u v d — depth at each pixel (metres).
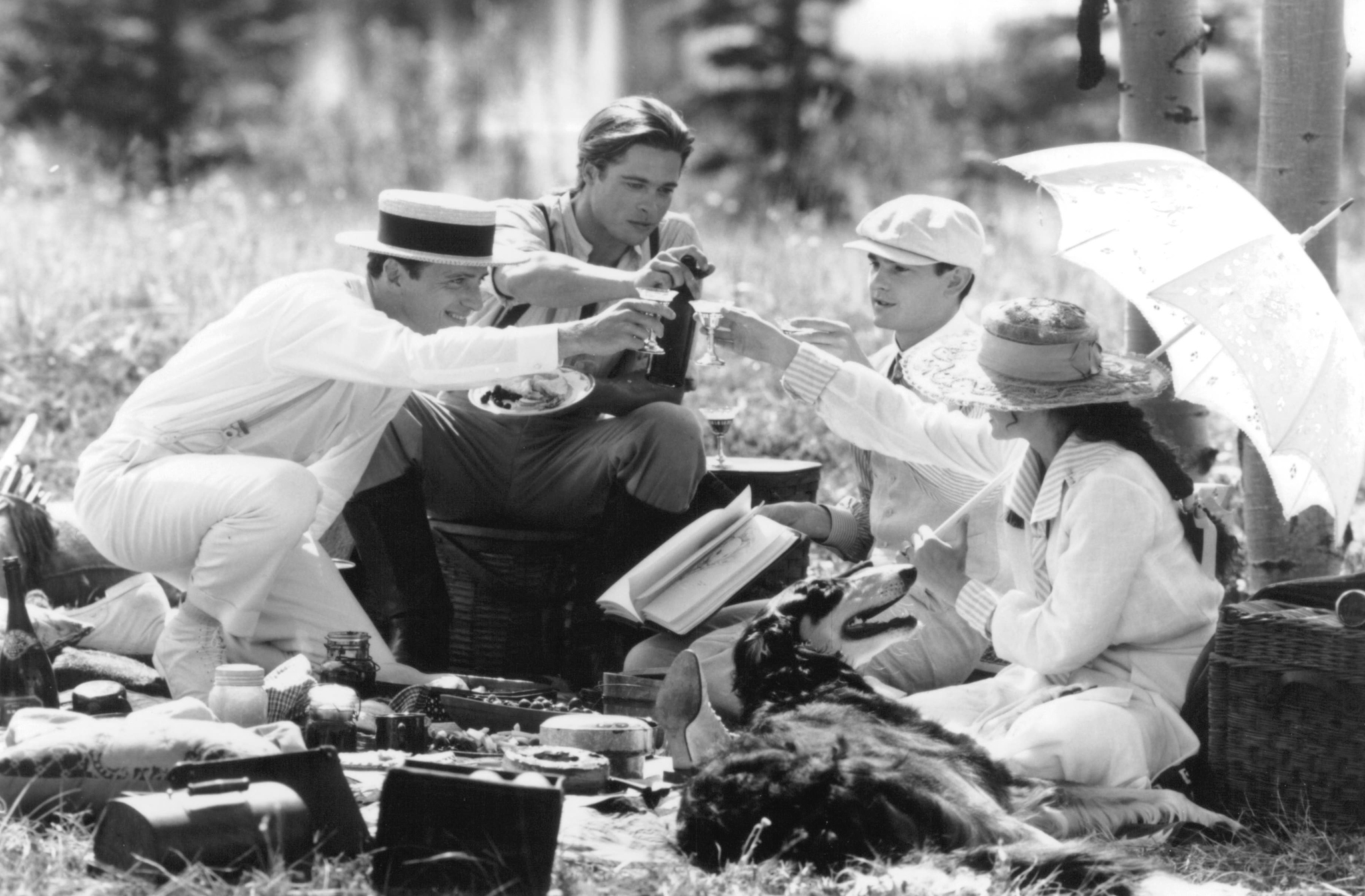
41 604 14.47
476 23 68.44
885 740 10.73
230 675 11.93
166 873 9.10
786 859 10.14
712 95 57.44
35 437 21.53
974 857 10.12
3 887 9.30
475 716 13.16
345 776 10.45
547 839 9.50
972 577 13.71
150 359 23.78
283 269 27.20
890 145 49.66
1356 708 11.30
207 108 58.69
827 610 11.43
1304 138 15.32
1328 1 15.14
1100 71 16.50
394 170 48.28
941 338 12.76
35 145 45.66
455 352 13.19
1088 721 11.34
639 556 14.98
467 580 15.51
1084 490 11.54
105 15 59.62
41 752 10.33
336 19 69.44
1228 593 14.14
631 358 15.71
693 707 11.82
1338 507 11.20
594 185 15.44
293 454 14.35
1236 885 10.53
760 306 25.36
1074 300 25.95
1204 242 11.80
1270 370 11.27
